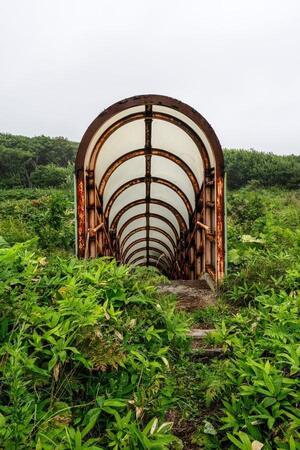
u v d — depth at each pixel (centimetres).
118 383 214
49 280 262
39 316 208
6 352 188
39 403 183
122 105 448
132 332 241
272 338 254
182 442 205
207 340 306
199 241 629
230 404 216
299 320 252
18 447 150
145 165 636
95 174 550
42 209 999
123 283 277
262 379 200
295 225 886
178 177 655
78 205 458
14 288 241
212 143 456
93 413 183
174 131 527
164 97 450
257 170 2644
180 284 515
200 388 240
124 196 739
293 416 173
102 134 486
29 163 4075
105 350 205
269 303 306
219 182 460
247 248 592
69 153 5256
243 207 918
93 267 304
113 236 798
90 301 223
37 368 184
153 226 965
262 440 183
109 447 187
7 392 177
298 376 215
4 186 3172
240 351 244
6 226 688
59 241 640
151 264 1223
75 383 203
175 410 229
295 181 2425
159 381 221
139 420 200
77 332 207
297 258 488
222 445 203
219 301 406
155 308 267
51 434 161
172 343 273
